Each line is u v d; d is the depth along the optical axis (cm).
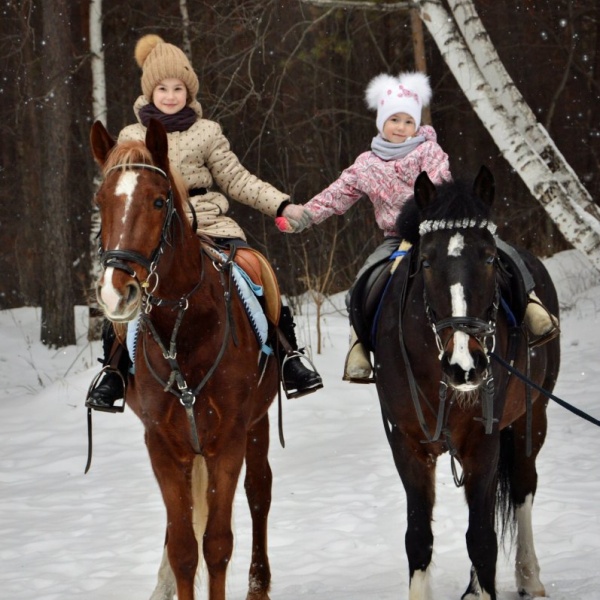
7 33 2842
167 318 615
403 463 659
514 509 736
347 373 728
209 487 629
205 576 751
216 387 627
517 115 1332
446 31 1269
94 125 609
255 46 1942
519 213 2634
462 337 564
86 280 2736
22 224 2891
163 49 734
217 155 739
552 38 2723
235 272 685
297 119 2745
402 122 785
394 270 708
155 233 565
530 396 687
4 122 2903
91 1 2173
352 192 780
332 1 1349
